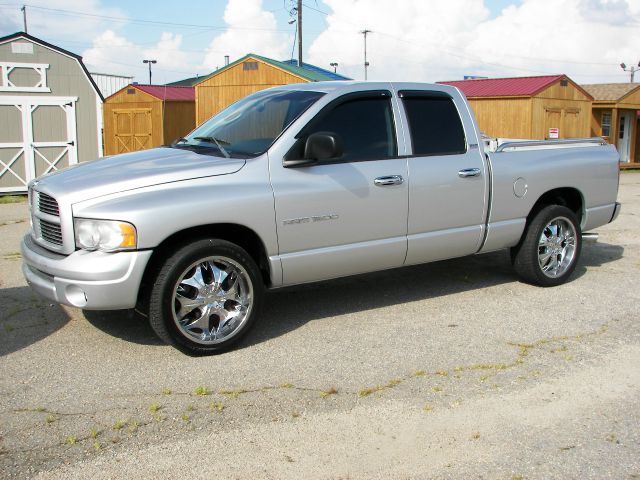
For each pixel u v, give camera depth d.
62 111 15.11
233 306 4.85
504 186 6.07
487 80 23.16
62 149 15.20
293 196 4.91
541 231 6.38
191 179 4.62
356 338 5.11
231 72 18.94
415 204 5.54
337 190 5.11
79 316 5.53
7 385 4.22
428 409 3.96
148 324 5.34
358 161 5.27
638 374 4.50
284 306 5.89
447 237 5.79
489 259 7.78
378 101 5.50
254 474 3.27
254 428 3.71
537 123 21.31
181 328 4.57
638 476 3.28
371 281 6.74
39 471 3.27
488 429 3.73
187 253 4.50
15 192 14.91
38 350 4.81
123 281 4.34
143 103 21.61
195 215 4.50
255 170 4.82
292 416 3.85
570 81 22.22
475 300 6.12
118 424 3.71
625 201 14.04
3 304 5.84
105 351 4.79
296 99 5.39
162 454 3.44
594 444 3.58
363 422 3.80
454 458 3.44
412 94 5.68
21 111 14.75
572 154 6.69
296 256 5.01
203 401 4.02
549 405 4.03
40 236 4.86
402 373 4.45
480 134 6.03
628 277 7.01
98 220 4.32
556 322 5.53
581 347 4.97
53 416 3.81
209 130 5.70
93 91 15.29
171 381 4.29
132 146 22.09
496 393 4.18
